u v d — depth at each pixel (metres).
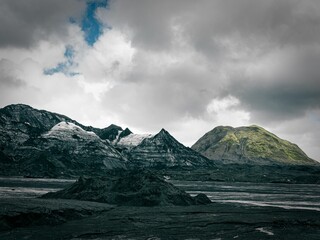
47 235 63.72
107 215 91.56
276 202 139.38
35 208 81.69
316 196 183.25
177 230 70.69
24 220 72.69
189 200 125.69
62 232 66.75
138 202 118.31
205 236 65.12
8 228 68.00
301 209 110.94
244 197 166.75
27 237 61.75
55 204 95.12
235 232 69.38
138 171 146.62
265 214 96.50
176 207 113.19
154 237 63.38
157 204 116.38
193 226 75.56
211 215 93.62
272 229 73.12
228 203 131.12
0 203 86.06
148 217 88.50
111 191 128.88
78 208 93.69
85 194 126.56
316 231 71.56
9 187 194.38
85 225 75.12
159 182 132.12
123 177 139.62
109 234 65.50
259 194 194.00
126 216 89.94
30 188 190.25
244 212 100.81
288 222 81.75
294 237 65.31
